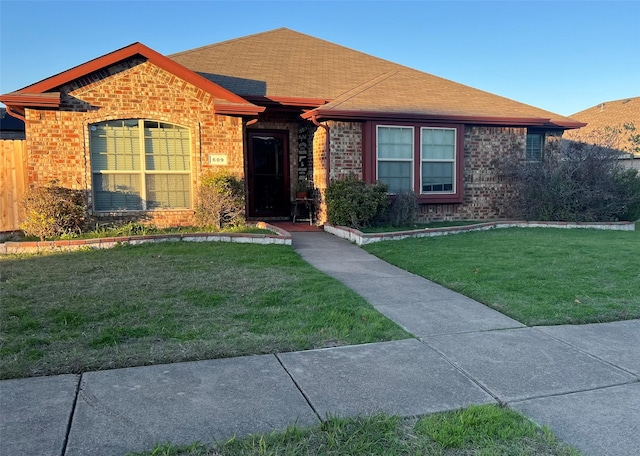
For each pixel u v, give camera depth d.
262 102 12.15
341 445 2.75
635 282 6.54
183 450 2.69
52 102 9.70
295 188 13.81
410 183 12.84
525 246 9.42
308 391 3.45
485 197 13.99
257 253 8.41
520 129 14.18
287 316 5.11
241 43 15.75
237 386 3.51
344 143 12.21
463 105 13.73
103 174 10.47
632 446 2.77
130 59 10.38
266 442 2.76
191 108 10.83
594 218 13.35
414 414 3.13
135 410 3.14
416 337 4.63
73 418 3.03
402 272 7.51
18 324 4.66
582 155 13.62
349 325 4.85
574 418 3.10
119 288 6.02
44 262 7.57
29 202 9.50
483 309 5.57
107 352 4.08
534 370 3.86
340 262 8.23
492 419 3.04
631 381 3.66
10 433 2.84
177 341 4.35
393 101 12.94
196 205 10.97
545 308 5.45
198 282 6.36
